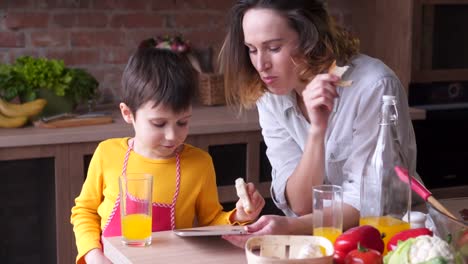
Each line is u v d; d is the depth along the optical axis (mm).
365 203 1353
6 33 3156
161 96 1626
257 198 1505
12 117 2709
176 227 1751
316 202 1273
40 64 2871
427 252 1002
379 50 3443
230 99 1863
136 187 1369
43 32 3223
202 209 1806
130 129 2707
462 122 3314
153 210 1726
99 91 3369
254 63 1656
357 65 1705
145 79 1654
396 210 1329
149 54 1708
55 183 2613
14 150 2537
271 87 1649
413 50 3287
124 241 1360
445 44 3359
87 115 2863
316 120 1547
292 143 1846
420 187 1288
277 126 1861
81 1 3273
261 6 1565
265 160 2973
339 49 1672
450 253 1001
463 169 3361
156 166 1754
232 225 1498
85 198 1787
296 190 1657
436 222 1192
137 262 1249
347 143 1708
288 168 1806
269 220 1418
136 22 3395
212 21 3553
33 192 2609
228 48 1769
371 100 1642
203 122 2836
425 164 3273
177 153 1784
